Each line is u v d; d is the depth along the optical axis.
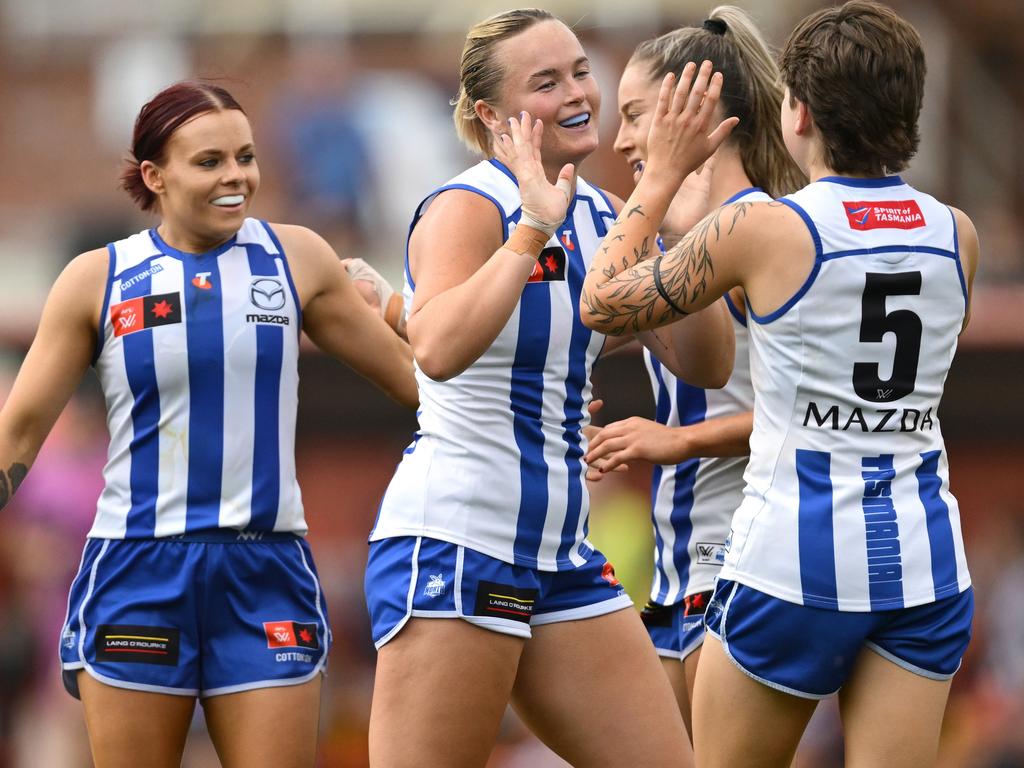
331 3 58.97
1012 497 40.25
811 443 13.16
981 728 35.75
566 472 14.97
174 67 59.69
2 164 59.47
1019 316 38.09
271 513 15.11
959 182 55.34
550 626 14.94
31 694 34.38
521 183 13.77
